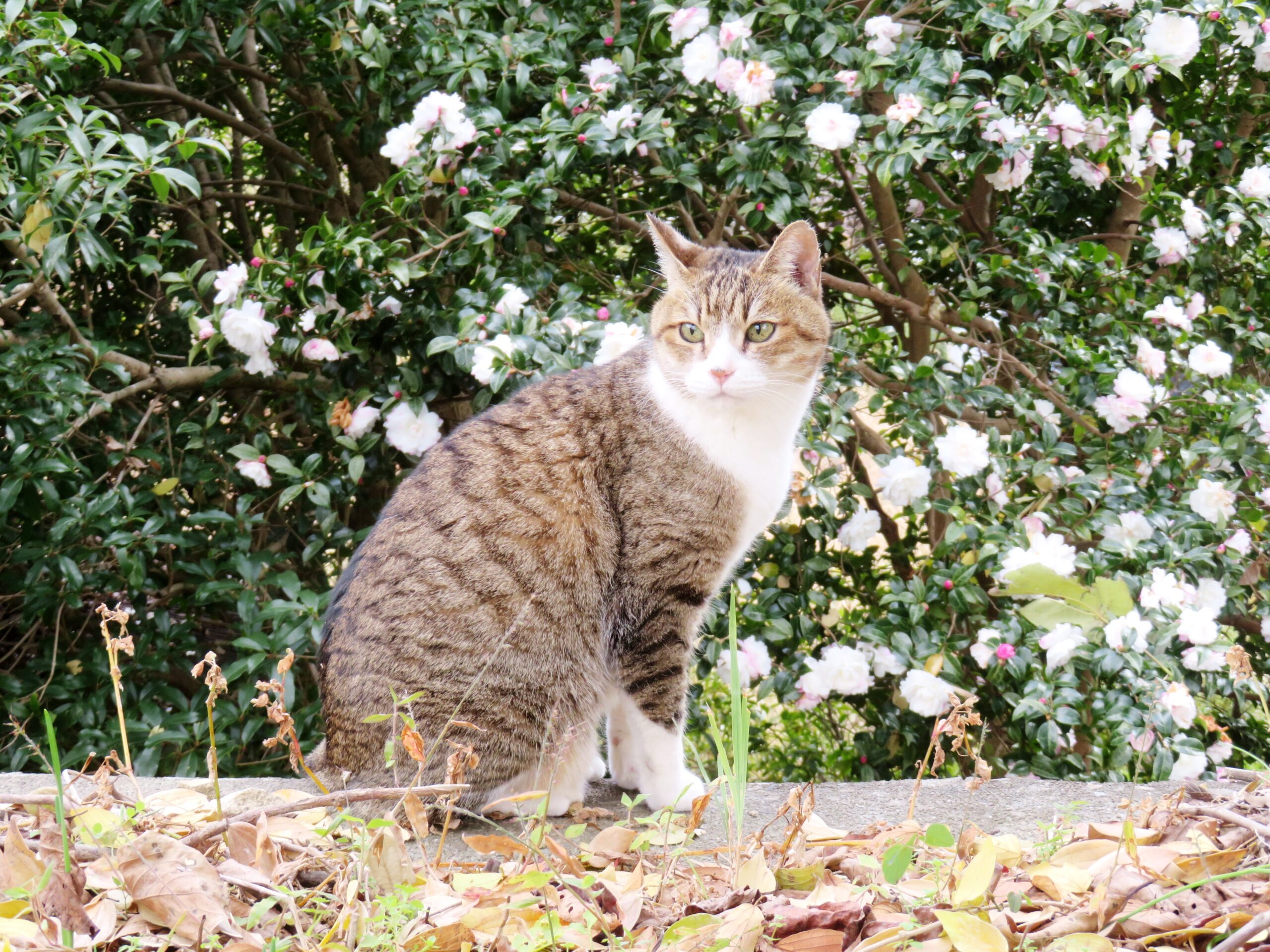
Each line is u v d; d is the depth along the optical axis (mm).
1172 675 2650
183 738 2715
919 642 2729
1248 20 2859
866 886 2340
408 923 2201
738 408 2533
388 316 2779
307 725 2768
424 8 2814
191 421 2869
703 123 2865
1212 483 2768
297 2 2848
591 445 2541
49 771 2682
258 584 2770
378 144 2936
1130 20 2809
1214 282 3033
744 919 2201
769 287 2551
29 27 2664
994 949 2076
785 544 2791
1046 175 3004
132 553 2764
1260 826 2355
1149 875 2320
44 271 2643
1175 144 2980
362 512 2994
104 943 2209
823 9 2820
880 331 2959
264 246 2783
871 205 3061
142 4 2791
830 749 3027
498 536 2510
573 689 2518
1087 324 2922
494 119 2783
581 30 2861
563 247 2979
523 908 2262
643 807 2527
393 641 2494
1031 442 2818
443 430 2904
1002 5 2779
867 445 2965
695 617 2547
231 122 3010
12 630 2922
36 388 2725
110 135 2635
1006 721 2791
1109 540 2734
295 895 2311
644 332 2750
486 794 2500
